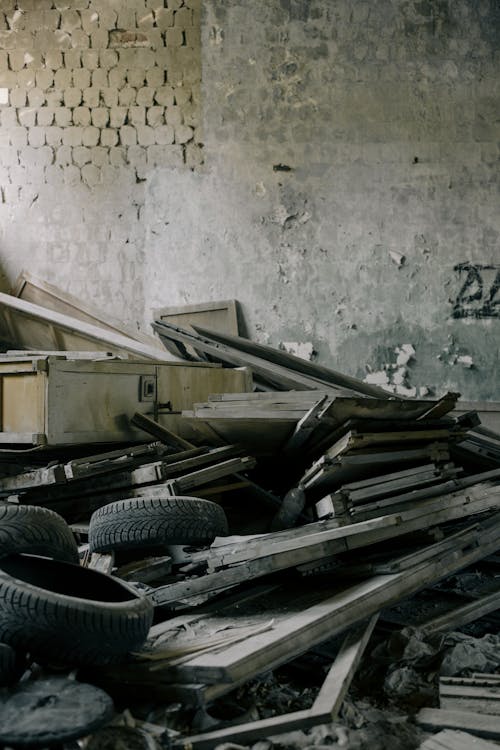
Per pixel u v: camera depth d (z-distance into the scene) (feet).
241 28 28.40
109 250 28.81
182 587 13.24
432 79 28.07
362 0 28.14
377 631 14.02
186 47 28.60
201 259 28.58
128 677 10.72
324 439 15.74
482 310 27.73
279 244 28.32
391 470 16.75
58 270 28.94
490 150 27.89
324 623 12.12
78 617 10.19
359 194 28.14
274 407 15.58
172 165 28.66
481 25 27.94
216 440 18.21
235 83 28.43
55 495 16.83
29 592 10.24
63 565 12.30
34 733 8.71
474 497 16.99
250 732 9.80
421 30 28.07
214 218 28.53
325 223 28.19
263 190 28.37
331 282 28.17
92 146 28.91
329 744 9.84
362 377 28.09
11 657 9.89
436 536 15.75
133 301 28.73
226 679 10.12
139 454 16.75
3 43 29.17
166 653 11.02
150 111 28.76
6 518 12.32
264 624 11.98
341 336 28.14
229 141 28.48
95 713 9.20
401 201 28.09
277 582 14.99
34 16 29.12
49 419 16.24
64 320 25.34
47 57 29.04
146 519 13.70
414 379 27.91
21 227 29.12
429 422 16.88
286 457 17.40
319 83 28.27
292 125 28.30
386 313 28.07
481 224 27.86
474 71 27.96
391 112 28.09
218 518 14.12
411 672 12.09
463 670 12.28
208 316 28.30
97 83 28.91
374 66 28.17
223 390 21.62
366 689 12.04
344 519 14.46
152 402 18.89
